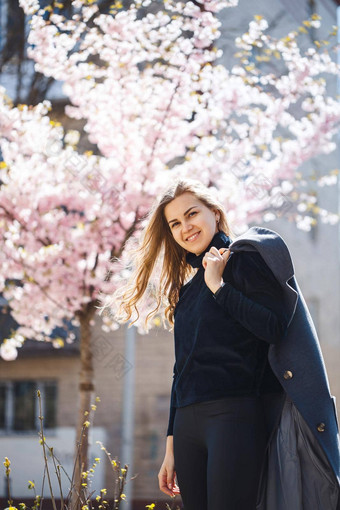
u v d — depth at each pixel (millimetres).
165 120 6020
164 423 10125
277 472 2305
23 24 7281
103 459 9898
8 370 10914
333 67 6418
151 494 9859
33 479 10062
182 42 6082
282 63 7465
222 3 6125
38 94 7219
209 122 6219
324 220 7430
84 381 5859
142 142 6004
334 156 12227
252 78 6250
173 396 2699
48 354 10430
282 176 6570
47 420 10711
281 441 2318
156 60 7008
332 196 12812
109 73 6062
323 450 2244
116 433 10016
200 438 2379
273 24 9883
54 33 5953
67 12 6344
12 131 6031
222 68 6180
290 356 2328
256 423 2324
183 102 6051
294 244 12305
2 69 7320
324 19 11641
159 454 10023
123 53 6059
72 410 10656
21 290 6164
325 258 13156
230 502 2246
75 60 6035
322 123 6508
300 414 2312
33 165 6055
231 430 2291
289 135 7781
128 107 6039
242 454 2271
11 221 6066
